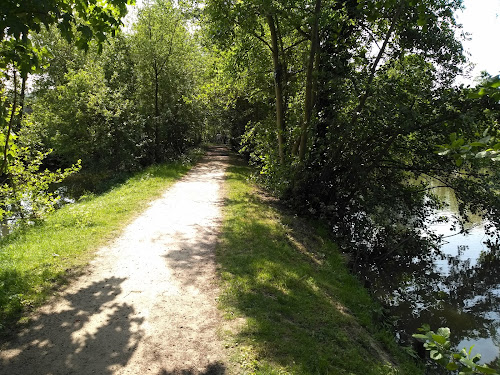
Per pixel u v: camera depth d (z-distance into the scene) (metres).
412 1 6.06
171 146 26.23
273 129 13.40
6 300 4.92
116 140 20.45
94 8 4.59
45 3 3.43
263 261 6.87
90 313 4.91
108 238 7.94
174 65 23.34
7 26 3.32
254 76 14.49
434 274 10.41
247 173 19.97
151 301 5.30
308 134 11.02
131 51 23.27
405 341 6.19
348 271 8.23
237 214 10.26
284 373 3.91
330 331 5.00
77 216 9.38
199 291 5.65
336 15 9.80
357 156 11.07
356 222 12.10
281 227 9.52
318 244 9.45
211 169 20.95
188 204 11.50
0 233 11.89
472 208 11.46
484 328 7.29
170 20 21.52
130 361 3.96
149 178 15.91
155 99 23.36
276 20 11.54
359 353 4.72
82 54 25.08
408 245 11.19
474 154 1.92
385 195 11.77
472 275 10.33
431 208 13.27
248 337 4.47
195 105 25.75
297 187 11.38
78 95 20.08
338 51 10.87
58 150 20.06
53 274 5.88
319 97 11.27
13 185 9.34
